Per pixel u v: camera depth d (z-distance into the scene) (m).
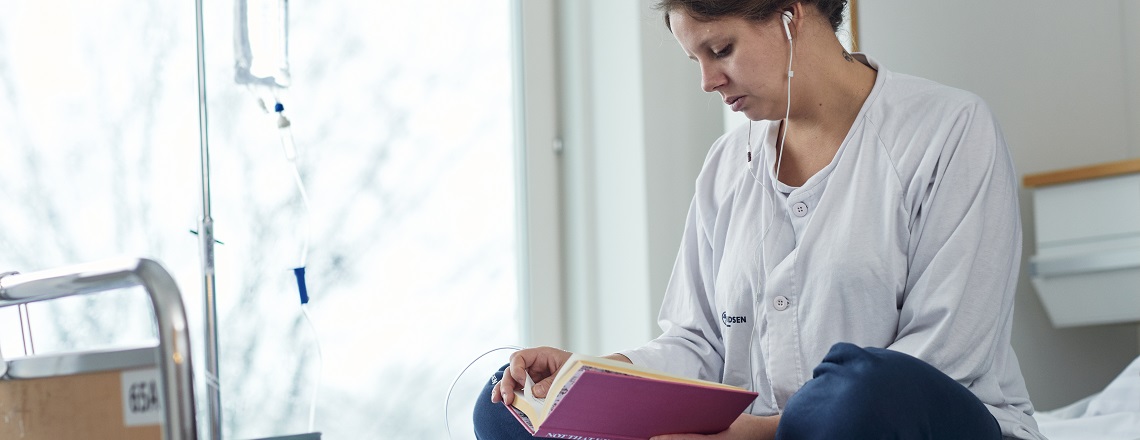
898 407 1.10
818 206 1.49
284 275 2.54
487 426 1.55
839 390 1.13
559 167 2.97
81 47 2.32
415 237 2.75
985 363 1.36
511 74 2.96
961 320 1.35
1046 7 2.74
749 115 1.54
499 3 2.96
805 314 1.48
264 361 2.50
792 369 1.48
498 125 2.92
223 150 2.46
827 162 1.55
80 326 2.27
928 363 1.26
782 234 1.54
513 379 1.43
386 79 2.74
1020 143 2.71
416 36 2.80
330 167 2.63
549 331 2.90
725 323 1.59
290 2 2.60
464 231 2.83
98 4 2.34
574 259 2.92
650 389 1.16
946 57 2.70
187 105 2.43
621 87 2.84
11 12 2.25
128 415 1.00
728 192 1.67
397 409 2.69
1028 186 2.57
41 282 1.04
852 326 1.45
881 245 1.44
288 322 2.53
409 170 2.76
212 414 1.38
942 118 1.47
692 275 1.73
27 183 2.25
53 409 1.04
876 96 1.52
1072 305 2.49
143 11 2.39
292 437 1.27
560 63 2.99
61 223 2.27
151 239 2.36
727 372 1.59
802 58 1.49
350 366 2.62
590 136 2.92
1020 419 1.38
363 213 2.67
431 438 2.72
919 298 1.38
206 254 1.43
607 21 2.89
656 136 2.80
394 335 2.69
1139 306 2.38
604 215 2.88
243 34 1.67
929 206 1.43
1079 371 2.73
